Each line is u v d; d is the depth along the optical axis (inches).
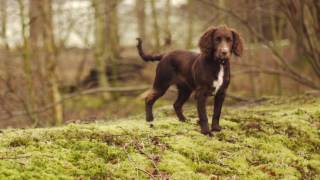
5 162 221.1
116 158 245.4
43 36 608.4
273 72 536.4
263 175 254.8
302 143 300.8
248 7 557.3
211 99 545.3
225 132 297.1
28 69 573.6
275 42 628.1
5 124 575.5
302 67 709.3
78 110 677.9
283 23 655.1
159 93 318.3
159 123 305.1
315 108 358.0
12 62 581.6
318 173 272.1
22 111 565.9
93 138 260.8
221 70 288.4
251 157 272.4
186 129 297.7
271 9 585.9
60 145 249.1
